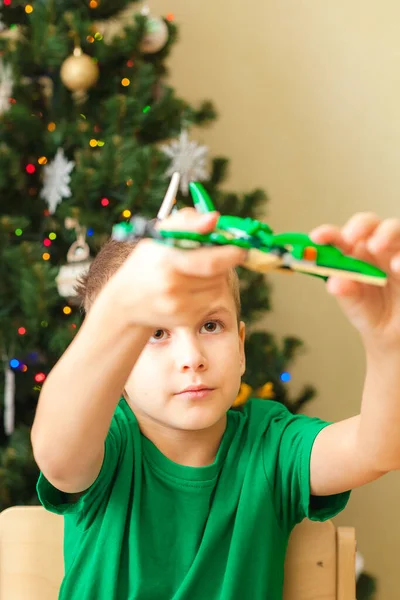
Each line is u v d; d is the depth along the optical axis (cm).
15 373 164
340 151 216
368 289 55
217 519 84
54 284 152
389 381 63
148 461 85
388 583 214
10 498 151
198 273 45
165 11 217
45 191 163
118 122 160
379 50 213
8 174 158
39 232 172
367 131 215
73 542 84
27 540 88
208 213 46
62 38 159
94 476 77
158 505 83
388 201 215
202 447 85
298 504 85
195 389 77
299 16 216
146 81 164
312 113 217
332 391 219
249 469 86
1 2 164
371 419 68
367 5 213
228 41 218
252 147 218
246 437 90
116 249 86
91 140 162
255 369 169
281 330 218
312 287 218
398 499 214
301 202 218
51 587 88
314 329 219
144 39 167
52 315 161
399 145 214
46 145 163
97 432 65
